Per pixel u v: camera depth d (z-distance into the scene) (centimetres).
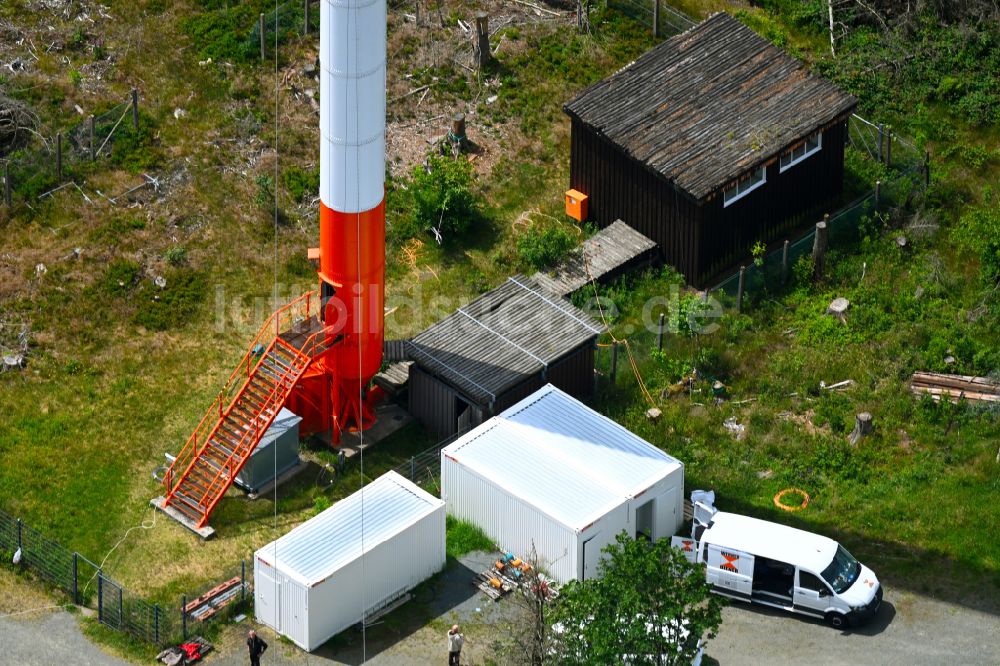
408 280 6450
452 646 4956
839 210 6750
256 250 6531
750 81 6600
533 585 4950
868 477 5706
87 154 6850
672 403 5991
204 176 6800
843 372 6075
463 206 6575
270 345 5694
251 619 5212
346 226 5509
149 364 6091
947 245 6625
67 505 5588
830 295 6372
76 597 5259
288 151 6931
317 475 5731
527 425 5622
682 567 4747
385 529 5219
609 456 5516
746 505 5609
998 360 6053
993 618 5216
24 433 5819
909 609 5244
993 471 5681
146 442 5809
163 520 5553
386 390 6038
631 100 6525
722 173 6250
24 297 6303
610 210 6588
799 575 5169
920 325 6244
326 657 5084
